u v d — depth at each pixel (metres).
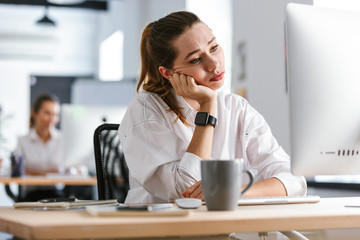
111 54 9.69
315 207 1.14
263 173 1.67
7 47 10.07
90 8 8.36
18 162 3.77
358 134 1.17
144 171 1.46
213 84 1.58
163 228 0.84
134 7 7.28
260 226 0.90
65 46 10.38
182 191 1.38
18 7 9.06
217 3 5.25
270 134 1.77
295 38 1.13
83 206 1.17
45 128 4.57
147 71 1.79
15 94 10.81
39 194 4.06
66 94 10.12
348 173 1.19
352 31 1.18
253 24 3.87
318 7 1.18
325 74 1.14
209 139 1.41
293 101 1.13
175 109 1.67
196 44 1.54
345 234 1.24
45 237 0.80
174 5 5.67
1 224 0.96
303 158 1.14
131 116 1.59
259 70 3.76
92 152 3.64
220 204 1.03
